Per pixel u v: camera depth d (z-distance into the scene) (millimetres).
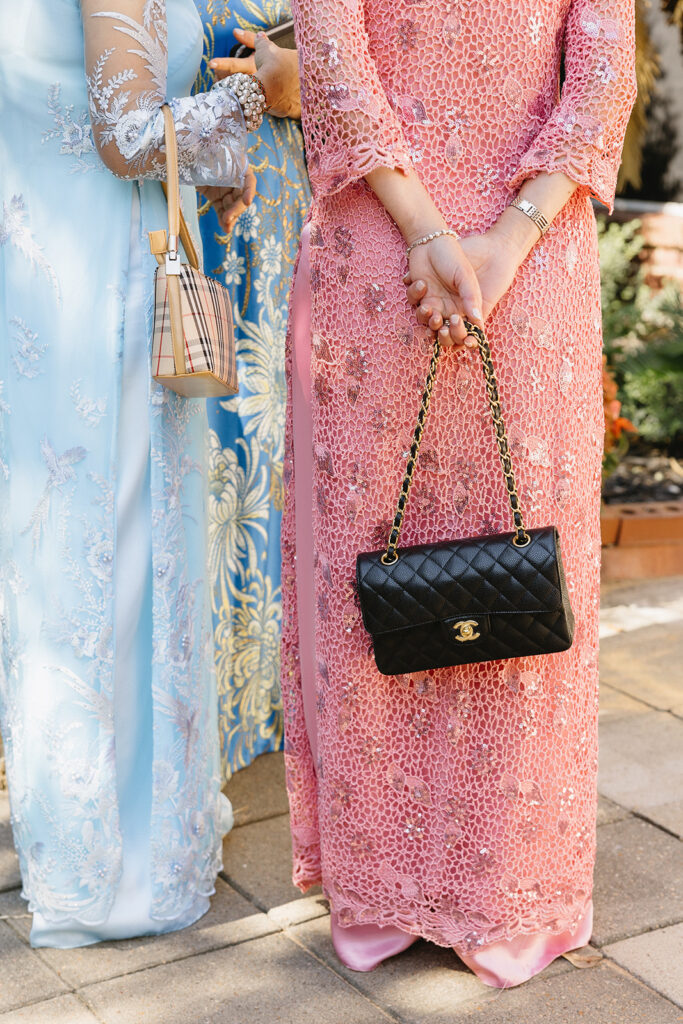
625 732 3113
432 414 1907
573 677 2039
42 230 1991
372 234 1875
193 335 1910
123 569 2111
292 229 2756
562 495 1984
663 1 5070
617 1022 1935
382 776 2037
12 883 2402
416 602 1826
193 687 2199
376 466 1936
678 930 2209
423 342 1881
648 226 6727
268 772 2932
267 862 2479
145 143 1886
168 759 2160
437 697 2000
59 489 2059
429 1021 1940
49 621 2094
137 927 2186
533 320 1901
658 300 6266
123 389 2043
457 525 1954
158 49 1889
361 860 2072
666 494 5309
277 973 2086
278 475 2883
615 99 1869
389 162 1786
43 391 2043
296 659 2242
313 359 1947
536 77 1884
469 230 1884
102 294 1998
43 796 2135
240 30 2406
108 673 2100
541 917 2068
